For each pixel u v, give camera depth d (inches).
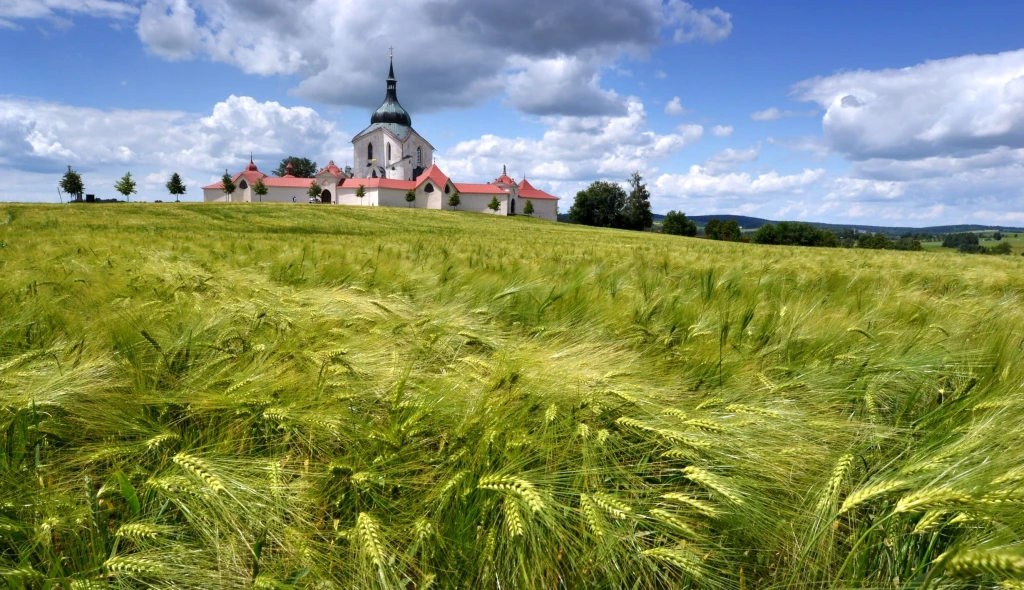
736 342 139.7
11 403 87.9
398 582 65.2
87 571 66.7
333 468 84.1
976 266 535.2
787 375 123.0
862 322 158.7
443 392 95.7
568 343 143.2
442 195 4104.3
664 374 119.5
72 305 165.2
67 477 85.0
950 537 71.1
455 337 139.8
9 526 68.2
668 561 71.0
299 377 101.8
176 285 207.6
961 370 116.6
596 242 1246.9
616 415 93.6
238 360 113.2
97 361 105.2
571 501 78.5
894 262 587.2
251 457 88.2
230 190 3981.3
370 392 103.9
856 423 93.7
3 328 128.8
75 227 1063.6
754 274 324.8
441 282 250.1
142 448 86.7
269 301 176.4
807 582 68.7
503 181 4714.6
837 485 71.9
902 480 66.5
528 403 91.4
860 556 68.5
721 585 69.7
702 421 82.6
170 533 72.1
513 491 70.3
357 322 152.0
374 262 310.8
